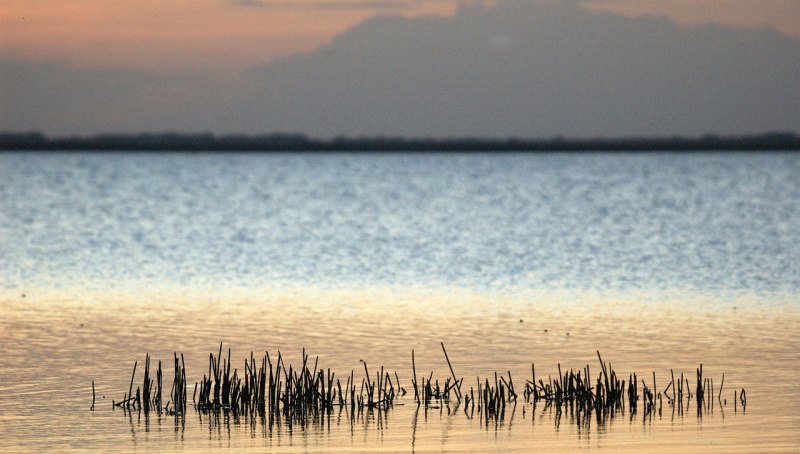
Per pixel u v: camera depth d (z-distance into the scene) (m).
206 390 84.25
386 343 110.44
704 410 82.38
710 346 108.38
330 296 151.00
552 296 150.88
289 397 84.31
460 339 112.88
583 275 176.88
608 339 112.88
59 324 122.88
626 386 90.44
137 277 174.75
